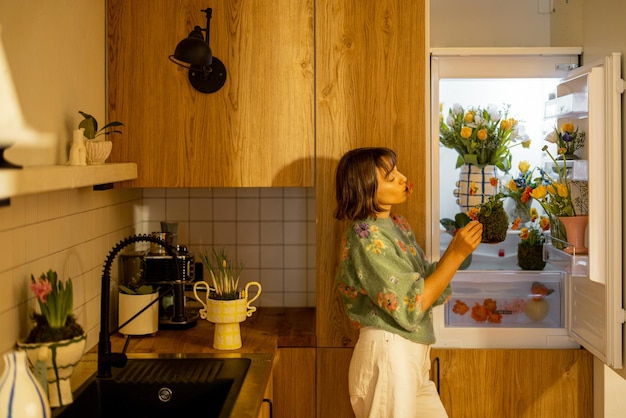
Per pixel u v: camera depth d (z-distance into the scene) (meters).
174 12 2.89
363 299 2.60
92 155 2.40
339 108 2.90
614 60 2.59
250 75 2.90
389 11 2.89
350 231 2.59
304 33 2.89
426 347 2.62
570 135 2.91
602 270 2.67
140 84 2.91
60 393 2.01
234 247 3.46
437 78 3.00
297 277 3.47
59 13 2.37
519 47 3.16
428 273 2.72
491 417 3.03
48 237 2.32
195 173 2.92
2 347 2.00
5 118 1.94
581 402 3.03
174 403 2.30
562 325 3.10
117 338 2.92
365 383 2.53
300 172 2.92
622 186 2.69
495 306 3.12
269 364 2.48
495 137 3.08
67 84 2.45
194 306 3.27
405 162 2.90
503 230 2.91
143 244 3.43
